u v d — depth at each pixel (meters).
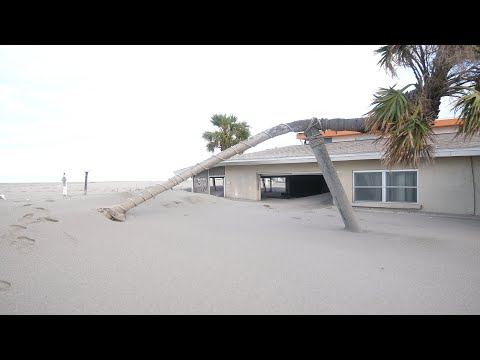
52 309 3.46
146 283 4.24
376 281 4.47
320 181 26.14
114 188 34.12
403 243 6.89
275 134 9.33
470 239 7.36
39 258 4.89
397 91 7.16
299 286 4.25
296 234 7.84
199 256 5.53
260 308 3.61
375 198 14.22
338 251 6.10
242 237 7.28
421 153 7.93
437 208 12.79
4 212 7.13
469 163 12.18
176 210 11.62
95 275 4.44
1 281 4.03
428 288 4.24
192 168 9.80
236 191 19.77
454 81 7.42
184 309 3.55
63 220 6.77
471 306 3.73
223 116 28.17
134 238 6.45
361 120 8.29
